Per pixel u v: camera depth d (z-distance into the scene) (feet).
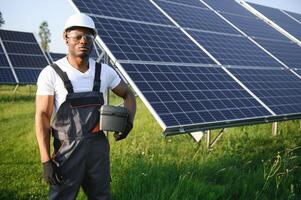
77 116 12.32
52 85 12.23
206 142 30.99
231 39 41.68
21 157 25.80
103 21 30.78
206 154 28.07
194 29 38.96
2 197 19.13
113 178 20.88
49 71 12.25
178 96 26.18
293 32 56.13
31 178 22.06
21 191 20.11
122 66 26.05
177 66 30.17
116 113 12.40
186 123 23.72
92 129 12.57
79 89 12.37
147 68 27.61
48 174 11.98
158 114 23.11
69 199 12.77
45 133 12.10
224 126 26.55
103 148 12.90
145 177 19.83
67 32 12.35
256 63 39.04
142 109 51.93
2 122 37.47
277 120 31.32
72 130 12.38
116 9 33.94
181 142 31.99
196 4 47.09
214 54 35.73
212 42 38.11
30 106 48.47
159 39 32.86
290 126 43.09
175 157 26.32
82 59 12.36
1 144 29.01
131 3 36.96
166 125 22.52
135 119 42.70
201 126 24.84
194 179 20.59
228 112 27.58
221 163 25.04
